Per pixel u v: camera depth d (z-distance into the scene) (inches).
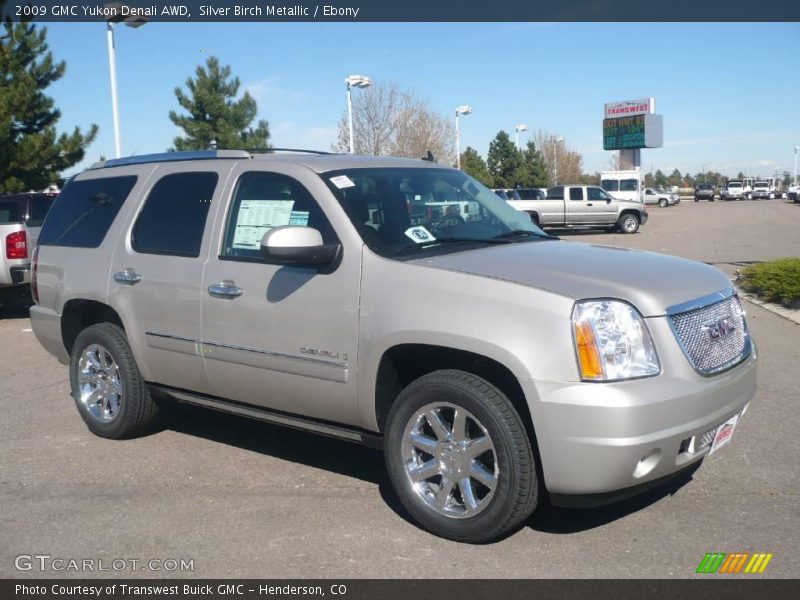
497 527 157.9
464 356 162.4
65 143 831.1
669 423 149.0
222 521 179.5
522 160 2283.5
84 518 183.3
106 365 238.4
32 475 211.9
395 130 1363.2
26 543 171.3
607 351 148.5
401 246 179.9
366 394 173.9
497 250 181.3
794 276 424.5
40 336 259.8
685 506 179.2
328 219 183.5
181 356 211.2
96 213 242.1
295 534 171.8
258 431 245.3
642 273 165.5
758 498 182.4
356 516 180.1
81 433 248.1
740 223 1440.7
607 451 145.3
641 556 156.8
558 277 159.0
